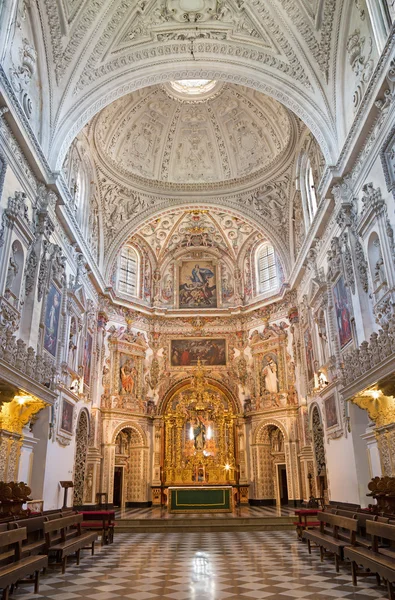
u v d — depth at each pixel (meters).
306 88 16.61
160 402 26.97
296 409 24.12
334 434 16.75
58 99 15.96
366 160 13.38
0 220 11.59
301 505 22.81
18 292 12.95
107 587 7.69
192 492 20.83
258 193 25.06
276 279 27.62
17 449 12.84
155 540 14.04
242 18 16.39
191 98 23.62
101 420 24.05
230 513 19.94
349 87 15.12
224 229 29.14
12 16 11.68
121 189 24.84
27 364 11.12
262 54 16.86
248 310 28.08
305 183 22.19
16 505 9.92
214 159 25.61
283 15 15.84
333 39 15.41
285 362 25.34
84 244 20.06
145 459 25.33
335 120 15.94
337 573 8.61
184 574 8.69
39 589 7.59
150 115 24.06
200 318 28.72
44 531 8.72
